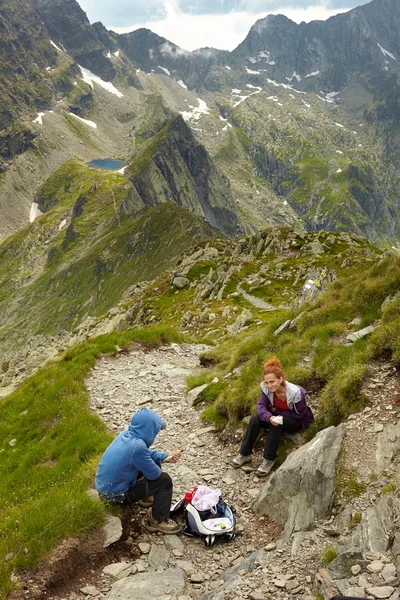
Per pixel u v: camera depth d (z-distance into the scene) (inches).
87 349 963.3
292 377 542.3
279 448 456.8
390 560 277.9
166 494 388.2
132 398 719.7
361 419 421.4
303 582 288.4
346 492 353.7
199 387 705.0
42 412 707.4
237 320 1908.2
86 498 383.2
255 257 3882.9
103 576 332.8
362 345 527.5
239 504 417.7
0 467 614.9
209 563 348.8
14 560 325.4
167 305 3284.9
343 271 3070.9
